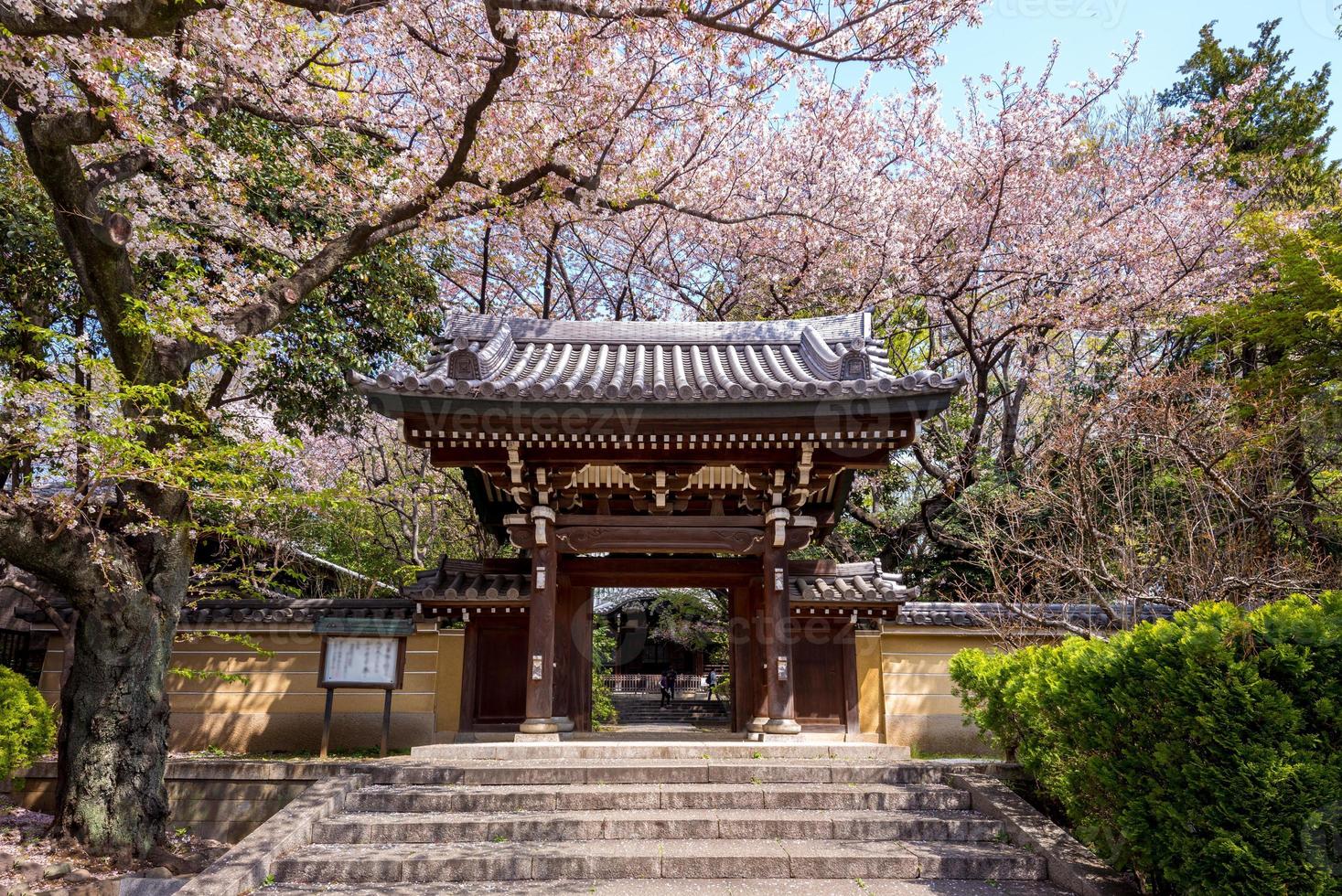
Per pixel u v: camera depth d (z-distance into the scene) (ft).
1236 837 12.28
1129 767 14.89
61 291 30.89
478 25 27.99
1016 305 45.01
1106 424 31.48
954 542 39.83
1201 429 29.78
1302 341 35.06
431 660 33.14
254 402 37.60
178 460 20.98
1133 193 43.73
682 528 27.27
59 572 21.12
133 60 19.31
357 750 32.35
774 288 47.85
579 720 30.63
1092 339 49.14
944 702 32.83
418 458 53.31
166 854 22.13
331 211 32.17
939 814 20.52
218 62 25.08
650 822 19.38
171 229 28.04
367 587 46.80
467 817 19.74
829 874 17.49
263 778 25.50
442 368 27.40
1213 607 14.20
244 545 36.14
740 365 29.91
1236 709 12.60
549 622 26.61
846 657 30.96
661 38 30.19
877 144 45.60
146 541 23.44
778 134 44.80
